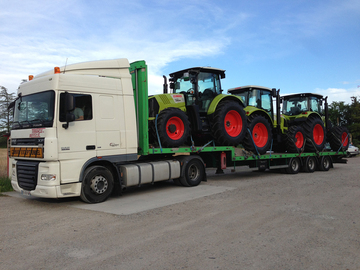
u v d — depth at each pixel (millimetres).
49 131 6293
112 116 7328
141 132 7996
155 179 8211
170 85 10312
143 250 3998
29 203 7242
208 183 9938
